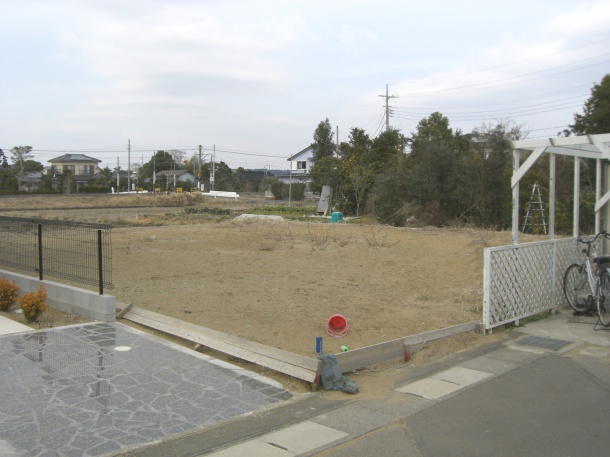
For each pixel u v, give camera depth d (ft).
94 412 14.82
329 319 23.62
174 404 15.61
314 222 88.38
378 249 53.16
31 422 14.05
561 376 18.38
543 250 27.48
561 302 28.89
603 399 16.22
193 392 16.60
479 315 27.04
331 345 21.49
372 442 13.39
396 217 84.94
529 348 21.97
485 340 23.16
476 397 16.49
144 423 14.25
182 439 13.43
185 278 35.86
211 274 37.60
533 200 79.66
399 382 18.06
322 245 55.26
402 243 58.39
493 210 84.84
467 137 102.01
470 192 83.97
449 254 50.06
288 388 17.31
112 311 24.85
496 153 87.66
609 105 78.84
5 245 32.63
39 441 13.00
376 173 106.01
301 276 37.47
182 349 20.84
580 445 13.12
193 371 18.45
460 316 26.81
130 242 54.80
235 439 13.51
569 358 20.48
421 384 17.78
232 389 16.98
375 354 19.57
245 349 19.79
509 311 25.05
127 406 15.31
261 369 18.92
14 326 23.71
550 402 16.01
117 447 12.84
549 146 25.11
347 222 89.86
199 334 21.66
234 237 61.05
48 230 30.73
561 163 87.40
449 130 120.78
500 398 16.38
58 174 237.66
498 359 20.47
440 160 84.94
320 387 17.30
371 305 28.81
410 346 20.88
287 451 12.87
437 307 28.71
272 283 34.60
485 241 57.31
